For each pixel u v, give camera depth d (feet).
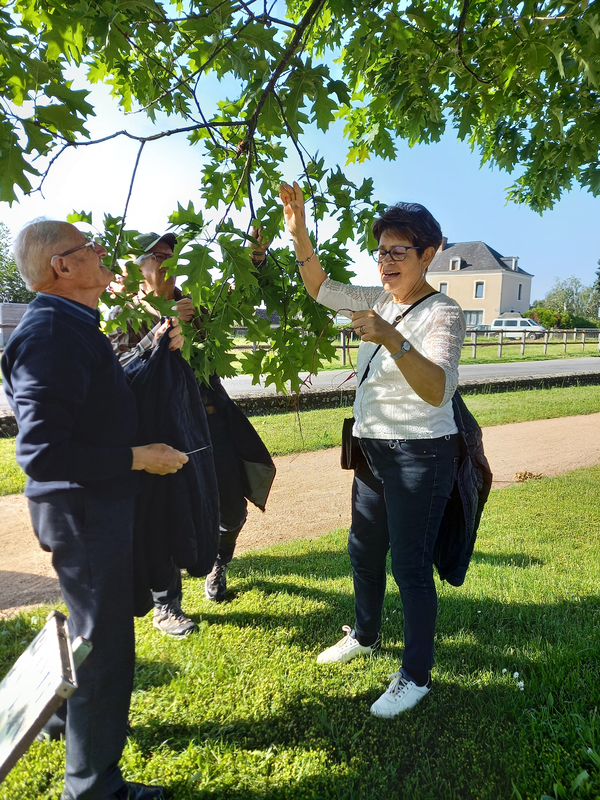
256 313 7.44
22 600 10.71
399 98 10.96
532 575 11.59
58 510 5.23
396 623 9.63
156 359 6.93
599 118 11.28
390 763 6.29
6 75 5.35
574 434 28.60
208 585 10.38
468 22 11.83
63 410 4.97
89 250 5.53
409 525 7.09
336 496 18.37
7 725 4.35
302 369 8.27
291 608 10.05
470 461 7.33
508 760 6.25
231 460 9.64
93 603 5.29
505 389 44.37
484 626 9.42
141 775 6.08
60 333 5.09
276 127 7.07
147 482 6.60
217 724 6.96
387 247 7.02
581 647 8.50
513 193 17.87
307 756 6.35
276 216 7.41
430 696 7.43
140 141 6.14
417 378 6.07
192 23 6.71
